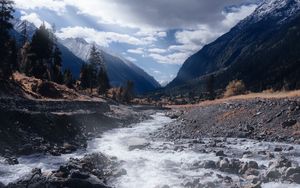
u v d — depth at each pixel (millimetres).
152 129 60719
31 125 41312
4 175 25969
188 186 23203
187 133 48188
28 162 30422
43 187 21547
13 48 90812
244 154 32031
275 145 35500
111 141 45031
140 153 35094
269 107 46594
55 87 83688
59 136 43438
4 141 34469
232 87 143000
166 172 27031
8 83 65625
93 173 25859
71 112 58406
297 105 43562
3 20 68000
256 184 21859
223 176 25281
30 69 92000
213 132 45594
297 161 28438
